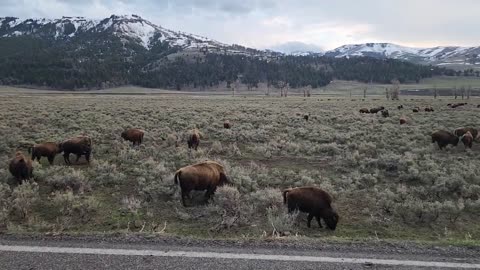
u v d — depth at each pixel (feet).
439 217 32.32
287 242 20.79
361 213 33.04
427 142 67.67
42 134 67.00
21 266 17.16
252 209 31.81
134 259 18.08
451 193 38.40
